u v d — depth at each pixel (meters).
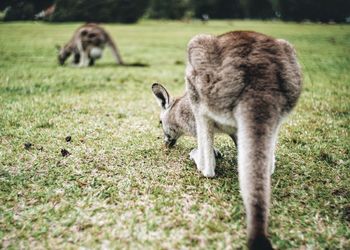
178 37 23.39
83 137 5.51
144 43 20.14
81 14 36.50
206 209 3.65
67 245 3.12
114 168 4.54
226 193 4.01
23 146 5.12
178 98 5.18
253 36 3.68
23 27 29.84
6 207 3.68
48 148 5.09
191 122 4.83
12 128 5.80
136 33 26.28
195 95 4.04
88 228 3.34
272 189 4.08
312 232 3.32
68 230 3.31
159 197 3.87
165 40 21.67
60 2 36.41
